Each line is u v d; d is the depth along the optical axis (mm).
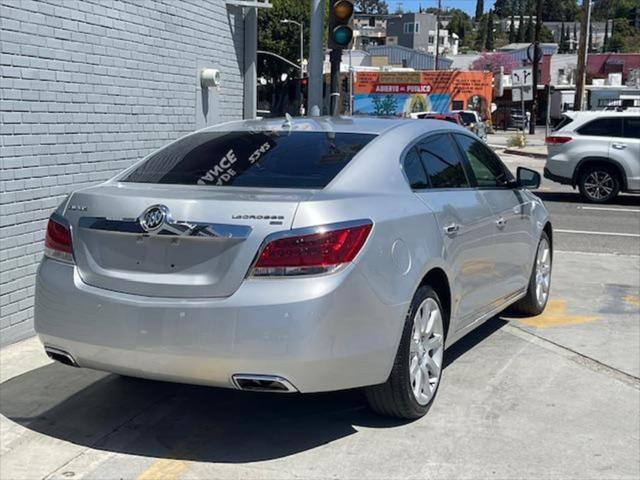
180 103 8844
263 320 3750
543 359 5828
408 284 4270
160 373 3982
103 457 4203
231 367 3814
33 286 6230
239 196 4047
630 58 76812
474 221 5242
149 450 4293
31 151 6160
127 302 3975
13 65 5906
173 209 3965
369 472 4035
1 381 5281
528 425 4629
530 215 6531
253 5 10258
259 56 59000
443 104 52031
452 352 5984
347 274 3885
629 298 7773
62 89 6562
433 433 4504
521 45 97875
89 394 5098
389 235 4191
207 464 4121
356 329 3951
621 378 5441
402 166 4750
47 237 4398
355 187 4348
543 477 3998
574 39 140125
